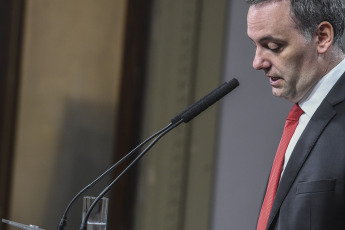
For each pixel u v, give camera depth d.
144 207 12.89
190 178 12.87
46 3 12.66
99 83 12.92
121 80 12.89
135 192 12.91
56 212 12.79
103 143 12.94
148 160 12.91
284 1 5.73
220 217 12.86
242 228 12.77
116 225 12.86
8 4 12.35
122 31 12.92
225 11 12.73
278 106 12.77
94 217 5.96
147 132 12.92
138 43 12.88
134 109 12.93
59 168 12.83
